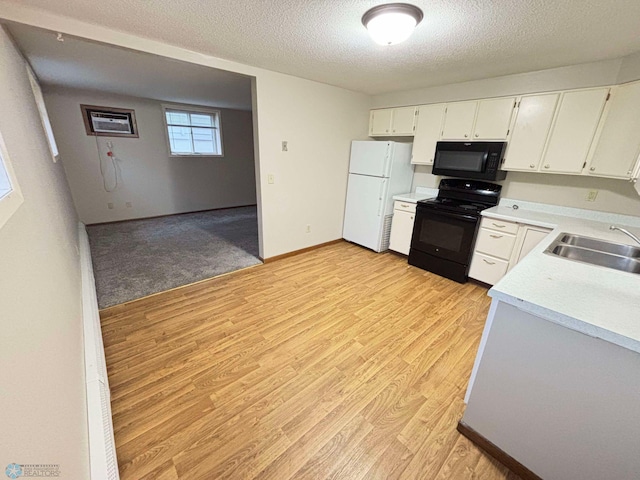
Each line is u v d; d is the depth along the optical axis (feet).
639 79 6.30
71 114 13.91
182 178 18.52
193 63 7.64
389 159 11.33
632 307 3.29
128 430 4.36
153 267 10.36
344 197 13.52
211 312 7.66
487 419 4.17
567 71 7.62
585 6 4.65
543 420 3.62
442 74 8.87
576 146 7.67
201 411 4.74
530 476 3.84
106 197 15.81
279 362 5.92
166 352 6.08
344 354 6.23
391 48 6.90
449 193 11.02
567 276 4.09
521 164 8.73
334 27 5.84
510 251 8.62
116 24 5.96
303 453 4.15
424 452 4.22
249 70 8.75
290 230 11.72
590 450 3.30
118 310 7.61
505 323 3.75
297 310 7.89
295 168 11.07
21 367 1.91
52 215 5.13
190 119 18.19
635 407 2.92
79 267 7.95
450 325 7.37
